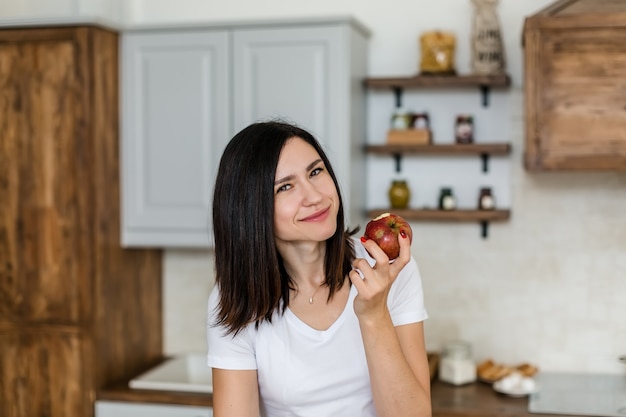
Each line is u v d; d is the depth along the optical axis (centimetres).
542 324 326
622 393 292
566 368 325
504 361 329
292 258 176
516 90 322
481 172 327
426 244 333
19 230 311
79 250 306
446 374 310
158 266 356
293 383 177
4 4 348
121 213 324
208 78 314
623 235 319
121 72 321
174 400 298
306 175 165
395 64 334
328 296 177
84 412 307
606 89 278
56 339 309
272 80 307
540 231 324
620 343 320
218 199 170
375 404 167
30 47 307
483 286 329
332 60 301
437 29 330
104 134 311
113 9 339
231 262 171
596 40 277
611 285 320
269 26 306
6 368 313
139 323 339
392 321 176
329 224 165
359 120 320
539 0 320
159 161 320
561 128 281
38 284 310
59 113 305
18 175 310
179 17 353
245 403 180
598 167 279
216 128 313
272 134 167
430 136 324
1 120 310
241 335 178
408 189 325
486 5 312
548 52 281
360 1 337
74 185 306
